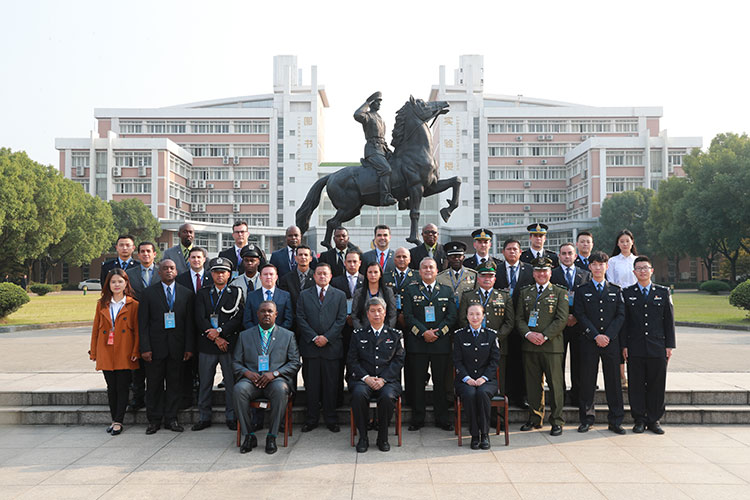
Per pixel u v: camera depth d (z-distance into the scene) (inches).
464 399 207.9
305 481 171.2
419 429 234.5
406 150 343.9
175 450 205.6
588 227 2016.5
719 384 266.2
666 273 2030.0
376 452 201.9
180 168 2368.4
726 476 174.1
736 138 1414.9
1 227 1167.6
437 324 232.8
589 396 232.1
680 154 2182.6
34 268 1941.4
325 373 231.6
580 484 167.5
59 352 416.5
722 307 853.2
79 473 179.9
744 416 240.5
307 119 2488.9
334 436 225.3
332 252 285.0
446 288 236.8
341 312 234.7
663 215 1583.4
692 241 1424.7
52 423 246.7
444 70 2490.2
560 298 230.7
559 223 2065.7
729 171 1326.3
